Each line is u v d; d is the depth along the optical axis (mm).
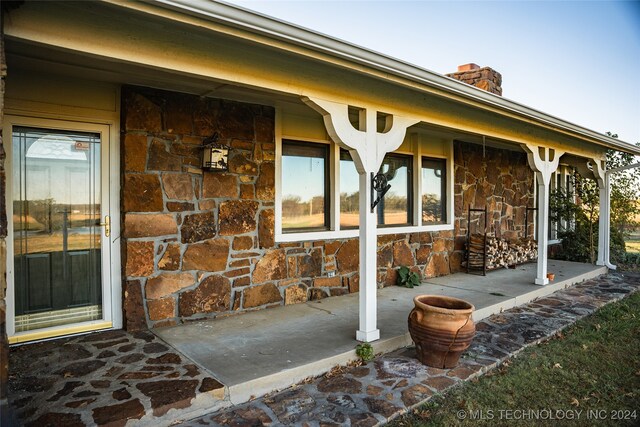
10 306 3154
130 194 3510
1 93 1734
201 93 3814
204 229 3938
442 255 6551
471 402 2678
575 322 4500
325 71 3059
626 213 9367
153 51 2232
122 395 2369
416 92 3785
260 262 4348
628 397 2871
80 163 3465
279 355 3055
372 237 3414
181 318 3805
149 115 3596
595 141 6570
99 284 3584
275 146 4473
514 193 8102
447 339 3051
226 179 4078
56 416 2127
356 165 3371
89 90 3393
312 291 4812
